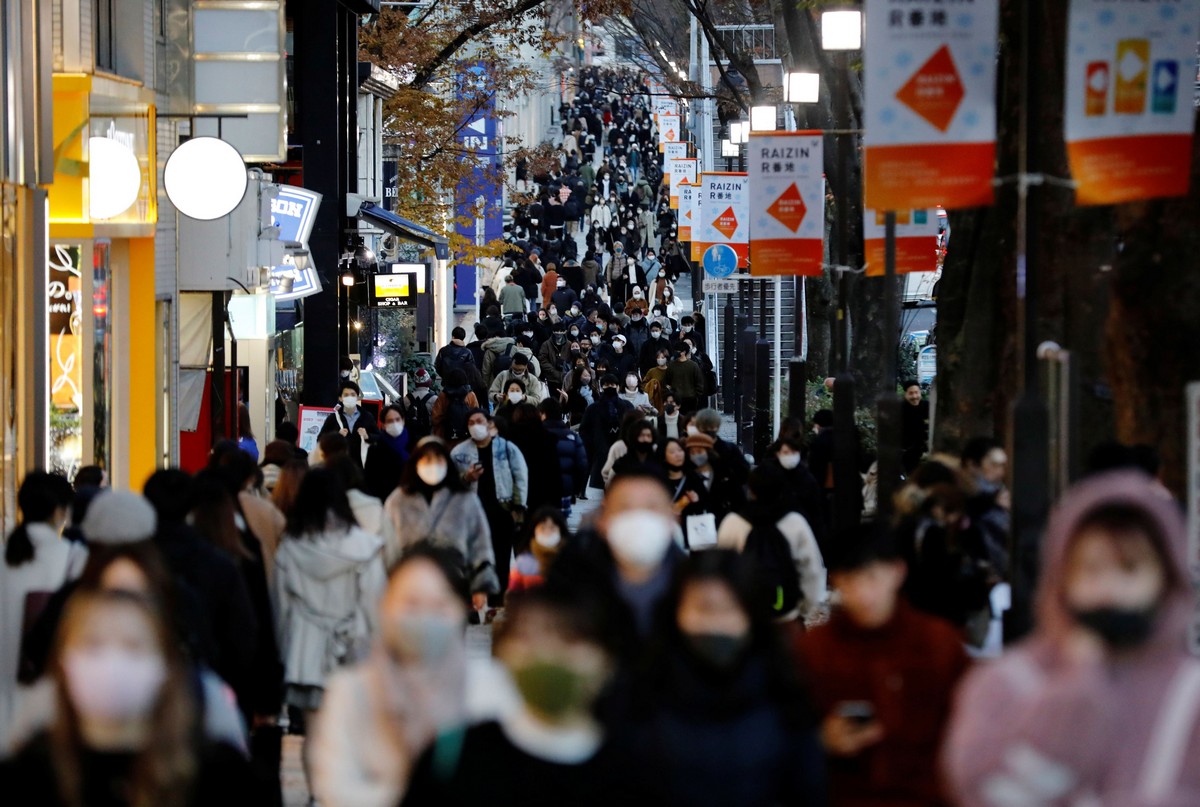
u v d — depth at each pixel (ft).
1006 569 109.81
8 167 159.53
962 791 51.62
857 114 291.17
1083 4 106.11
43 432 165.89
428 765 53.98
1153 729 49.24
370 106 410.52
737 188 323.98
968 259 178.50
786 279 499.92
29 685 81.05
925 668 69.46
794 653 64.90
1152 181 106.42
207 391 243.81
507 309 513.45
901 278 313.12
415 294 358.02
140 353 209.87
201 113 238.07
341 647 104.78
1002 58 170.19
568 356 423.23
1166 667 49.96
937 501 92.22
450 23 441.68
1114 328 113.19
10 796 52.01
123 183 183.11
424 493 137.28
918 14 111.75
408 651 61.36
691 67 587.68
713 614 60.29
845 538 70.54
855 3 244.22
